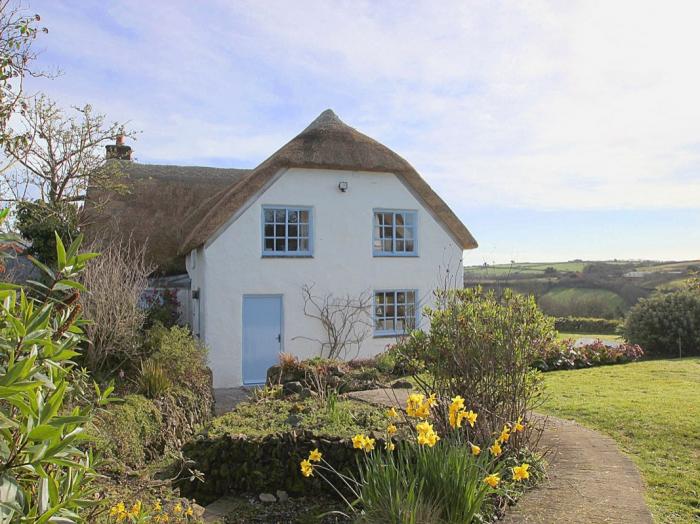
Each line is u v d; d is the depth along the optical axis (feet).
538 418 21.49
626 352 44.21
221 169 67.15
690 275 80.94
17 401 6.23
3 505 6.04
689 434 19.74
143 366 27.71
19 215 41.45
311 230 48.52
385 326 50.88
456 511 11.88
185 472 18.26
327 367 32.14
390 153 51.06
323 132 50.03
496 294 18.78
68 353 7.59
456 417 13.34
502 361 16.88
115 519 10.70
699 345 47.83
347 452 17.49
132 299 30.58
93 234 49.06
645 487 15.19
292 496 17.71
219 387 44.78
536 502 13.74
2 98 30.42
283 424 19.34
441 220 52.95
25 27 29.12
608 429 21.15
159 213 56.24
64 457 6.87
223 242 45.60
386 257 50.67
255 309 46.68
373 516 12.03
